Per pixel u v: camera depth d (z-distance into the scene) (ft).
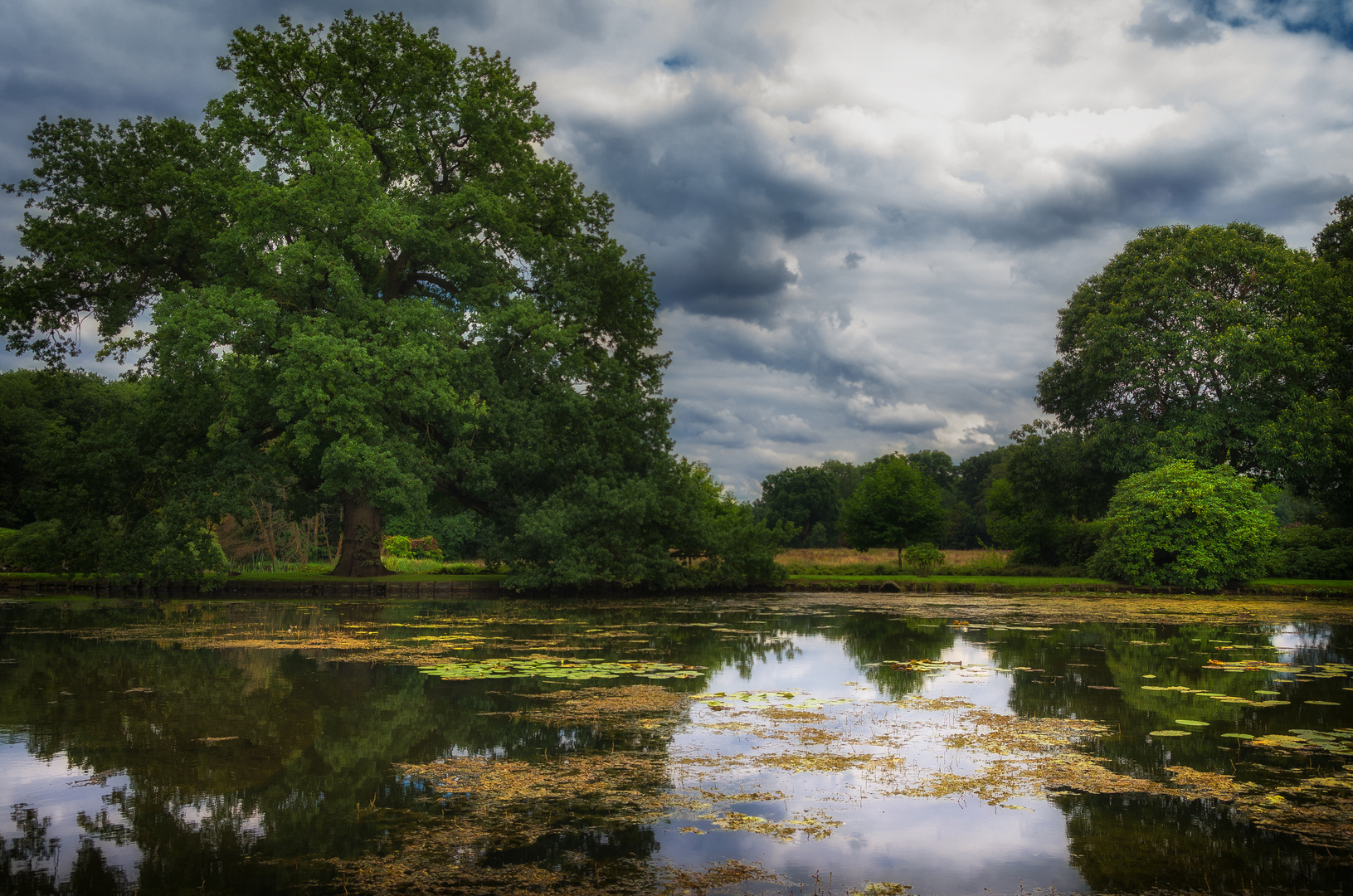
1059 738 24.76
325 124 72.69
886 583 93.86
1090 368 118.93
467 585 82.53
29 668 35.76
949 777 20.72
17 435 135.23
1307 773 21.08
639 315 97.09
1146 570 93.86
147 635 47.09
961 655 41.78
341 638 46.29
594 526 81.61
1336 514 117.70
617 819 17.67
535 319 79.97
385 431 76.38
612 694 30.99
